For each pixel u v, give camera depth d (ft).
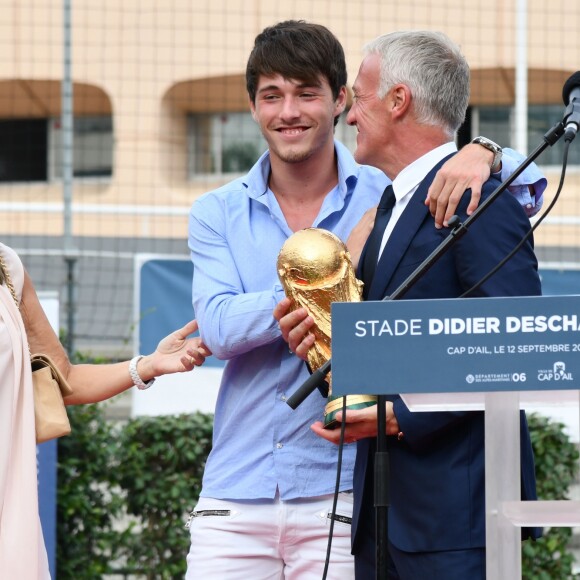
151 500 34.19
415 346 14.99
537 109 61.57
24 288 21.16
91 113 73.97
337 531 20.42
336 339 15.10
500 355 14.82
